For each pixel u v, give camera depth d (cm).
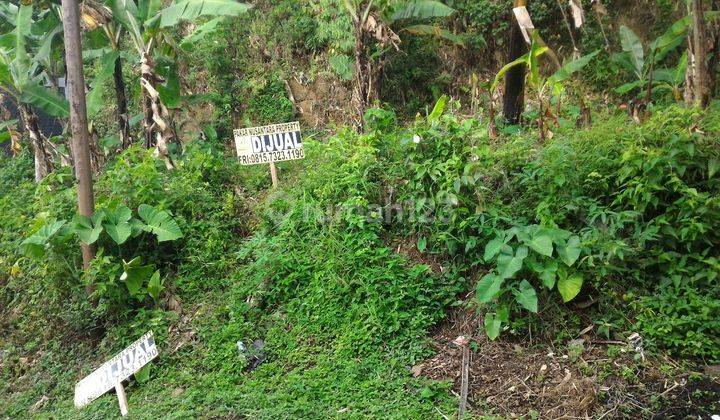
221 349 490
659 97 670
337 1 794
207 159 688
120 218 554
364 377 436
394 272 498
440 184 518
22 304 607
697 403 382
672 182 445
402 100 813
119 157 697
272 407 415
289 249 555
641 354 416
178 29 911
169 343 511
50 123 1011
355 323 474
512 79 647
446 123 550
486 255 443
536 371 421
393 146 595
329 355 463
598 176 468
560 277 430
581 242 437
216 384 455
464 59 832
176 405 436
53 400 497
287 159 651
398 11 722
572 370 416
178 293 564
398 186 558
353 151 614
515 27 629
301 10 858
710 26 587
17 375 540
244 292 538
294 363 466
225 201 649
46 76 857
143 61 714
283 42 862
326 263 520
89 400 478
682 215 443
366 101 743
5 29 831
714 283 436
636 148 460
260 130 653
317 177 602
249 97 861
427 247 530
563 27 790
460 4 827
